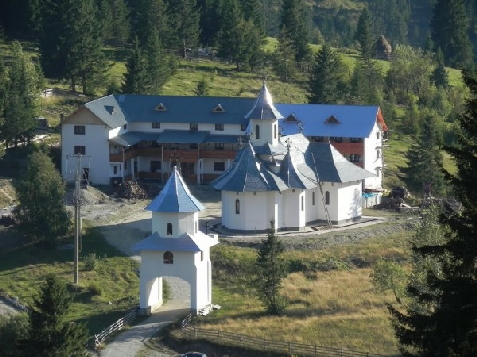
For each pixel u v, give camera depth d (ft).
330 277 410.72
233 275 412.36
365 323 350.43
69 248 433.89
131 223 467.93
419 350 230.68
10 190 507.30
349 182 474.90
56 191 433.48
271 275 368.07
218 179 462.19
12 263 416.46
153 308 369.91
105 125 531.09
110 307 377.09
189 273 363.76
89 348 337.31
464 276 218.18
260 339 335.26
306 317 359.66
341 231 459.73
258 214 452.76
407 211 509.76
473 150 219.20
